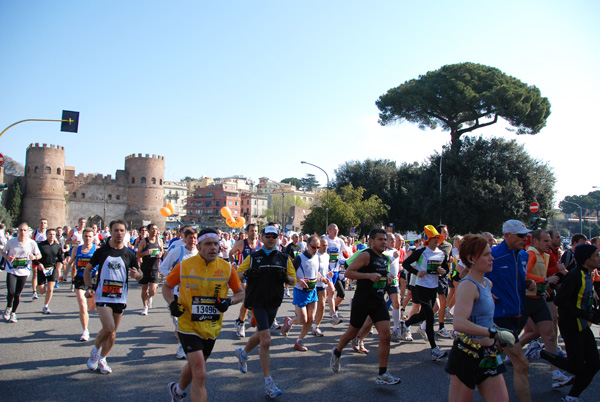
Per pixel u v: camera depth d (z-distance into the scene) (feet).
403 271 38.06
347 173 185.98
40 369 20.51
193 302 14.89
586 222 342.23
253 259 19.98
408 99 137.28
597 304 22.71
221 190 411.54
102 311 20.03
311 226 176.96
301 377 20.29
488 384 12.52
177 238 33.78
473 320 12.98
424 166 153.89
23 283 31.45
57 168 254.06
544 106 134.82
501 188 125.90
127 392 17.78
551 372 22.13
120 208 284.61
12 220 237.86
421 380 20.11
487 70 140.15
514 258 17.31
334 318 32.37
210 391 18.21
